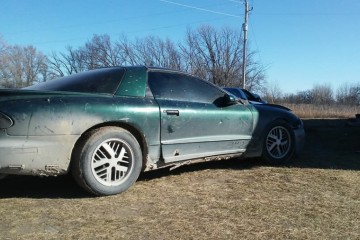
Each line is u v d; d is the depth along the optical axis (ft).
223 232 10.83
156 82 15.62
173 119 15.37
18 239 10.10
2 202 12.94
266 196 14.12
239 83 127.34
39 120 12.37
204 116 16.40
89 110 13.21
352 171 18.29
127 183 14.08
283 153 19.88
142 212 12.23
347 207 13.10
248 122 18.33
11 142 12.05
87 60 135.54
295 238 10.57
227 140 17.42
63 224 11.14
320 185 15.75
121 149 14.02
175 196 13.93
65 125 12.74
